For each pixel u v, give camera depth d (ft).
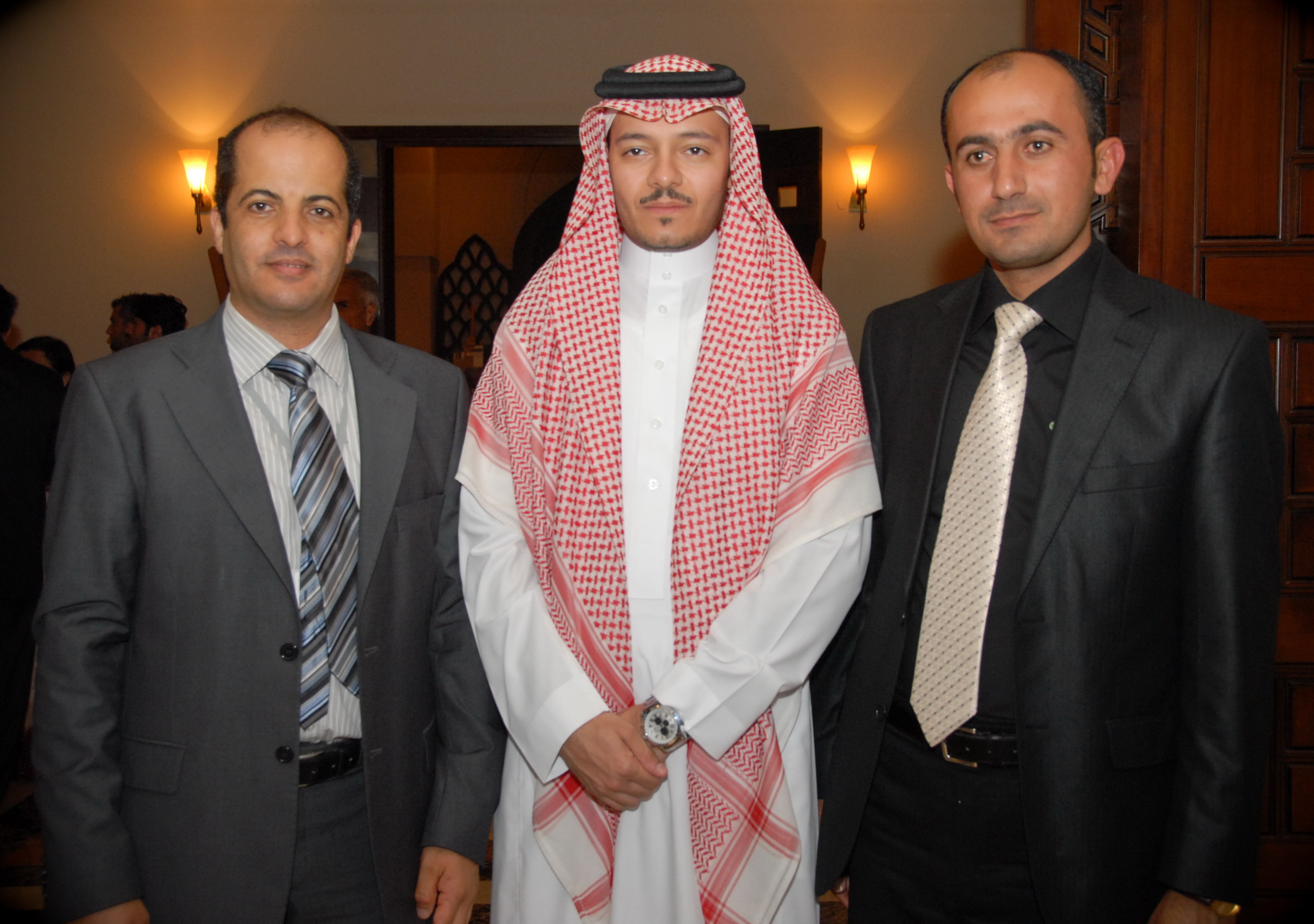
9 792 10.34
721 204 5.09
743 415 4.83
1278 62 7.72
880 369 5.29
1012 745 4.37
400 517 4.62
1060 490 4.25
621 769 4.31
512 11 17.94
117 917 3.94
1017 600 4.29
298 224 4.32
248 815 4.14
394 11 18.03
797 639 4.58
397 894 4.49
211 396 4.34
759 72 17.94
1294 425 7.82
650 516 4.95
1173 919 4.14
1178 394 4.24
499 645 4.61
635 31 17.92
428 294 29.78
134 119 18.24
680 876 4.66
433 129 18.01
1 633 9.05
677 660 4.79
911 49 17.81
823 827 4.90
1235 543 4.12
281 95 18.16
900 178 17.95
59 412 9.55
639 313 5.19
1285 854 8.02
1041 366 4.59
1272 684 4.19
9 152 18.26
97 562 4.16
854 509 4.68
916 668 4.62
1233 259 7.79
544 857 4.86
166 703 4.20
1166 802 4.36
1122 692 4.25
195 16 18.15
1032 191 4.42
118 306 14.80
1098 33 8.34
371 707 4.40
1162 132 7.79
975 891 4.45
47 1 18.11
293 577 4.33
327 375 4.62
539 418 4.94
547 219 30.35
